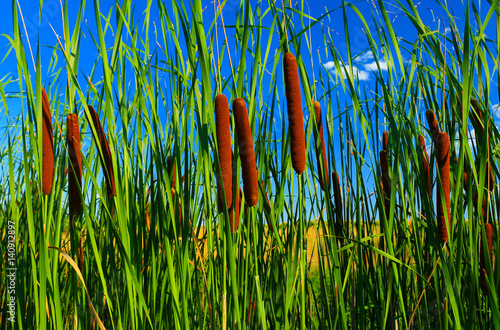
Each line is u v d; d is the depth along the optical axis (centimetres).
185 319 60
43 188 57
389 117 60
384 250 80
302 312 65
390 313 79
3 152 109
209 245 63
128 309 69
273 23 71
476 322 68
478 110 67
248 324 69
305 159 60
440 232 62
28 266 70
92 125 56
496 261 60
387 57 61
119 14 59
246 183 58
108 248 73
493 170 69
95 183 57
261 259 72
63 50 55
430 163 70
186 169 61
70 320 78
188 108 62
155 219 66
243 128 57
